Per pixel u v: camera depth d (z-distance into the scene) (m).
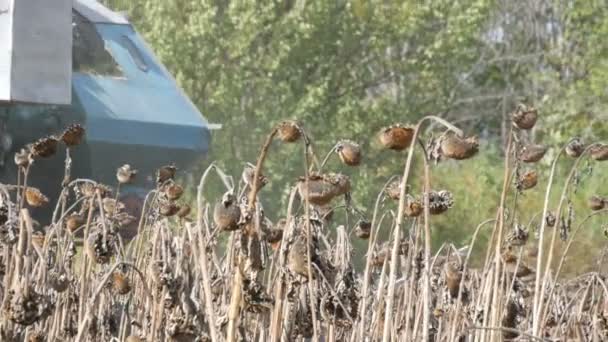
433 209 13.10
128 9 65.00
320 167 11.37
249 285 10.68
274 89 65.12
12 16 33.53
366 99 71.00
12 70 33.69
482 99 87.06
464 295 14.54
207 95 64.06
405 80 71.50
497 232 14.62
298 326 12.04
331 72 67.81
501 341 13.76
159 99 40.91
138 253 15.62
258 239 10.66
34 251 14.05
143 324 13.99
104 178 38.91
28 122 37.25
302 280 11.49
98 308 14.42
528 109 13.59
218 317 11.93
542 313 14.28
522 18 94.38
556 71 79.19
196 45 63.88
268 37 66.06
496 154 75.06
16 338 12.34
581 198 44.44
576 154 14.28
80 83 38.72
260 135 62.28
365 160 66.19
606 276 16.16
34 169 36.62
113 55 40.69
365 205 61.34
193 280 12.42
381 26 69.00
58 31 34.47
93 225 15.09
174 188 15.19
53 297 13.94
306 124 66.31
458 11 71.25
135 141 39.41
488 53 90.56
